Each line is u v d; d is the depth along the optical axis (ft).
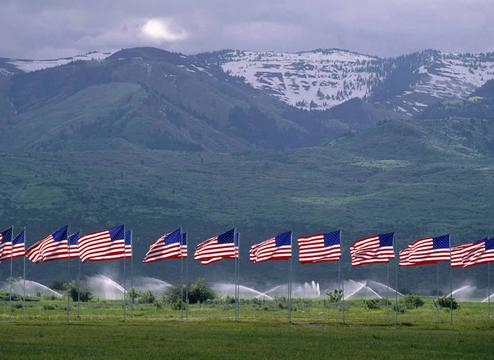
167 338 541.75
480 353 481.46
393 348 500.74
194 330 599.16
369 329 626.23
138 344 506.48
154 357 450.71
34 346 490.49
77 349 480.23
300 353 473.26
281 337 556.10
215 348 491.72
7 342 509.35
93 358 444.14
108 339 530.68
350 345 513.04
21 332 569.64
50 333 565.12
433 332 602.44
